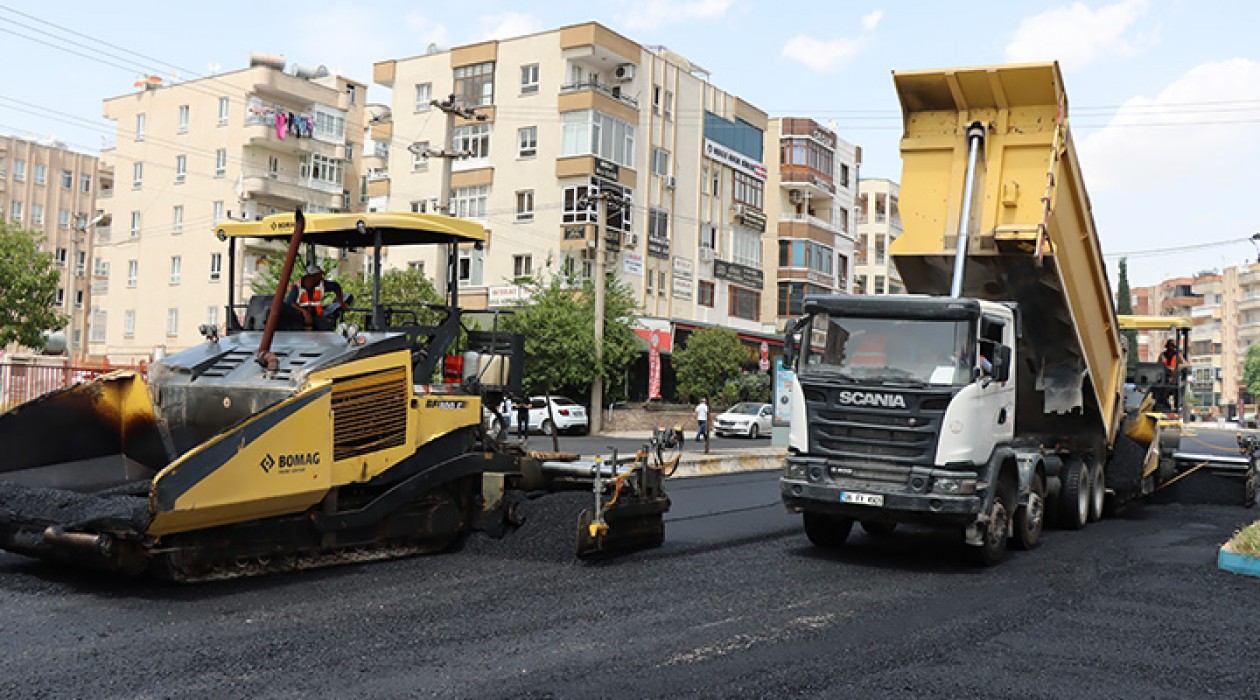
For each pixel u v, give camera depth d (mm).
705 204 53062
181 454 8656
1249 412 114312
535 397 39688
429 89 50562
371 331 9188
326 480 8250
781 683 5914
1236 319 126938
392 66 51531
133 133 56656
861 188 83438
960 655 6738
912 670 6320
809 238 60375
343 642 6422
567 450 28797
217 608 7184
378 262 9453
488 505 9930
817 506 10453
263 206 53312
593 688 5668
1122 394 15070
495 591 8133
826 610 7977
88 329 72438
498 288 47031
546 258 46375
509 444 10594
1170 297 149625
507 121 47781
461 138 49125
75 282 70125
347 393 8484
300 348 8898
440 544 9727
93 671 5672
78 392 8891
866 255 83250
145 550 7434
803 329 10875
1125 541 12523
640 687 5719
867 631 7312
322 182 55625
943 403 10039
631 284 48000
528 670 5961
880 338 10531
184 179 54500
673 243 50781
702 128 52594
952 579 9664
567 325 39344
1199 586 9438
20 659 5867
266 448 7762
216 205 53188
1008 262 12031
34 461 8641
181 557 7570
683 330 49281
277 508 8008
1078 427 14297
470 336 10648
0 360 20297
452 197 49312
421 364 9523
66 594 7465
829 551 11164
